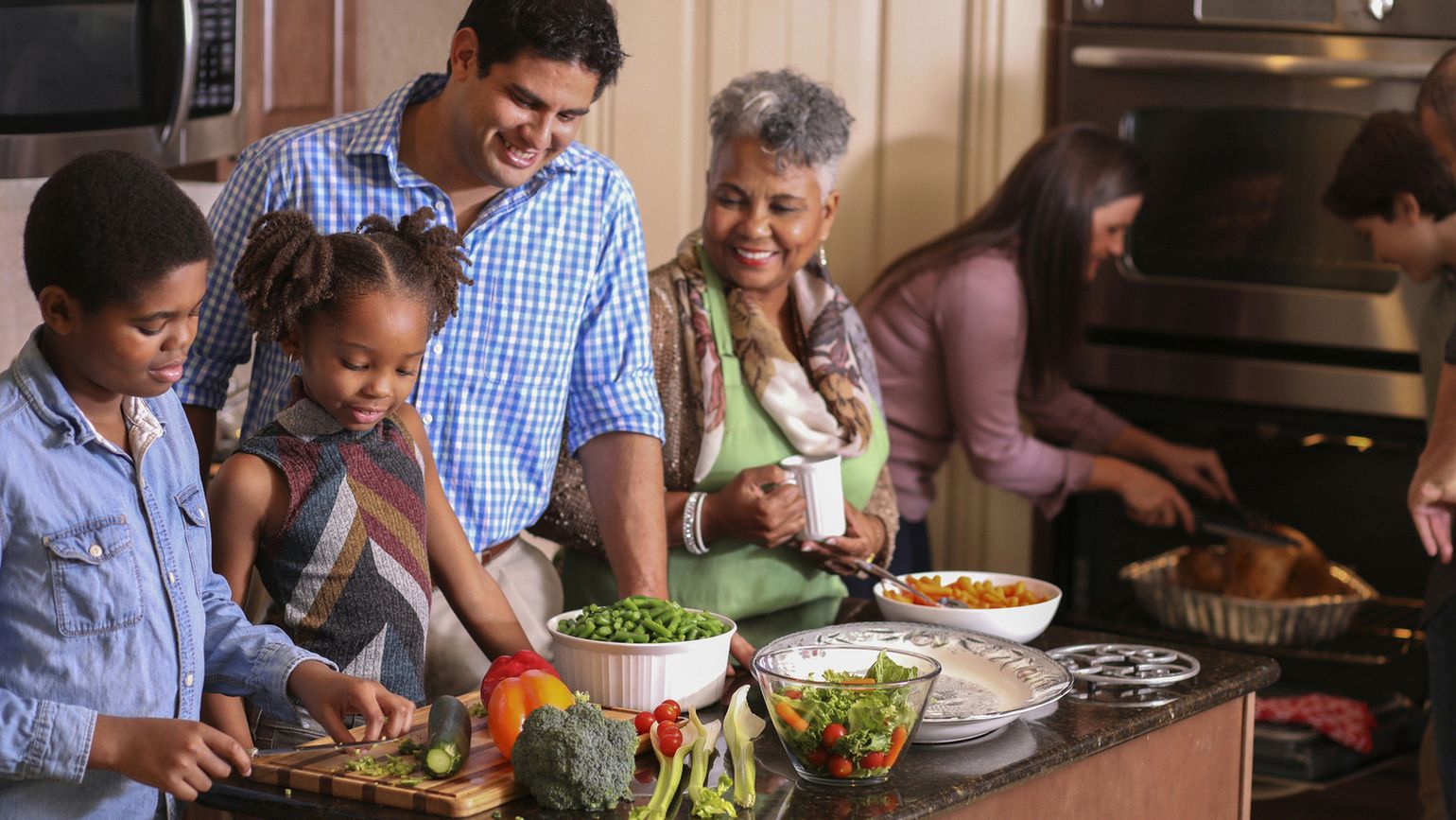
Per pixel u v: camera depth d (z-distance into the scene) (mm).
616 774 1347
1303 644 2979
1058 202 2953
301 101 2986
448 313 1607
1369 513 3109
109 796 1407
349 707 1422
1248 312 3119
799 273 2303
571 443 2000
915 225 3373
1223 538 3207
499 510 1901
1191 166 3131
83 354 1329
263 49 2873
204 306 1812
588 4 1690
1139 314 3207
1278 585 3004
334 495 1549
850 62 3328
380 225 1582
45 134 2477
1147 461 3217
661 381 2205
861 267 3400
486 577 1749
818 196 2184
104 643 1379
